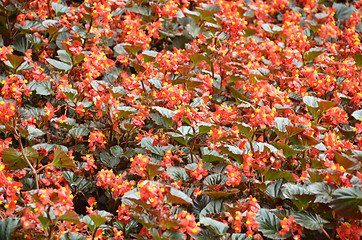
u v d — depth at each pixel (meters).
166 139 4.72
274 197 4.10
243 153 4.33
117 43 6.66
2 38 5.96
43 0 6.20
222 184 4.05
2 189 3.70
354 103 5.51
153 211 3.23
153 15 7.01
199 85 5.28
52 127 5.09
